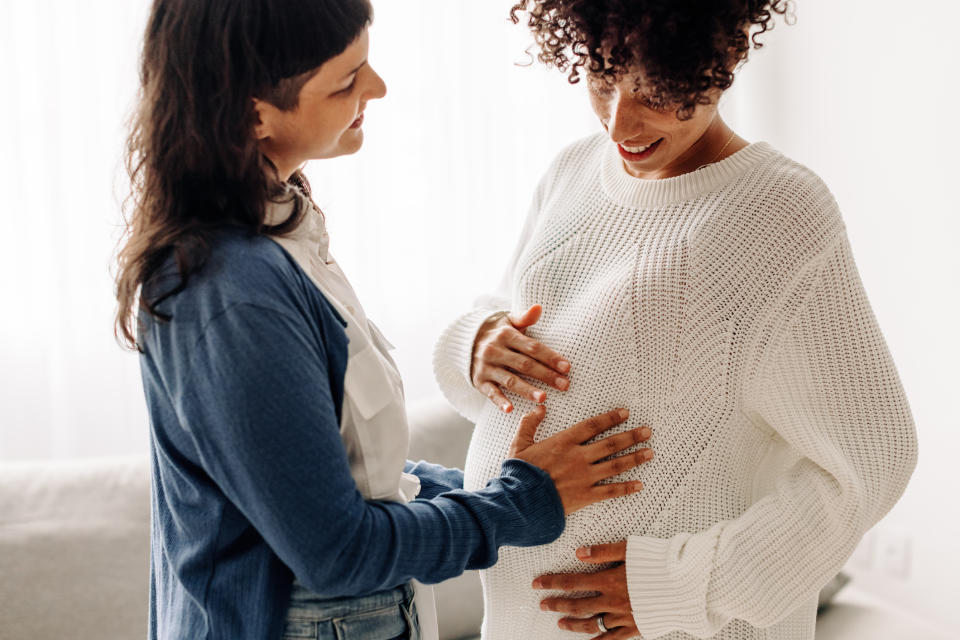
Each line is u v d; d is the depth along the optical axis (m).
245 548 0.89
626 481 1.09
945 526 2.32
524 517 1.00
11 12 2.19
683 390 1.07
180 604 0.92
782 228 1.03
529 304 1.22
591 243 1.17
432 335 2.71
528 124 2.72
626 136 1.02
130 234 0.93
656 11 0.91
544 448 1.07
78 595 1.62
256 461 0.79
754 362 1.03
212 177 0.85
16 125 2.22
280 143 0.91
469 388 1.32
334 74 0.86
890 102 2.35
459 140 2.66
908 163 2.31
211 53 0.83
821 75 2.55
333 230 2.56
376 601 0.95
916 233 2.31
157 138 0.86
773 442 1.14
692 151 1.11
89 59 2.26
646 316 1.07
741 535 1.04
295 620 0.91
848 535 1.02
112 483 1.77
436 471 1.26
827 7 2.50
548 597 1.15
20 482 1.74
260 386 0.78
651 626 1.07
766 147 1.09
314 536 0.80
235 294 0.80
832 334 1.02
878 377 1.02
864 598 2.04
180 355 0.82
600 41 0.97
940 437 2.31
